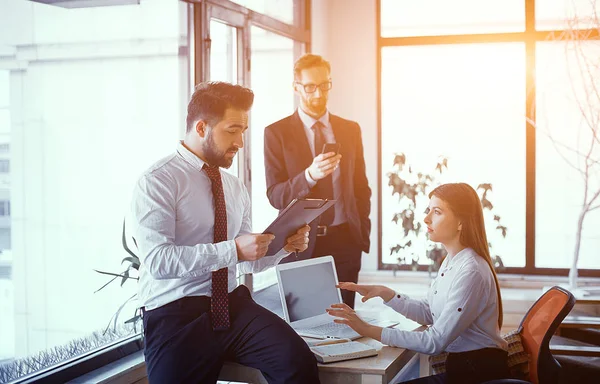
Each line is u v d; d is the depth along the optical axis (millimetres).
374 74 6578
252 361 2420
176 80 3705
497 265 6102
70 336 2936
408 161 6602
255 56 4785
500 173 6418
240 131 2436
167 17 3615
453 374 2652
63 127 2879
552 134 6281
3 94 2586
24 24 2682
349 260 4074
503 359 2684
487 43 6402
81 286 2988
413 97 6578
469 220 2777
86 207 3016
